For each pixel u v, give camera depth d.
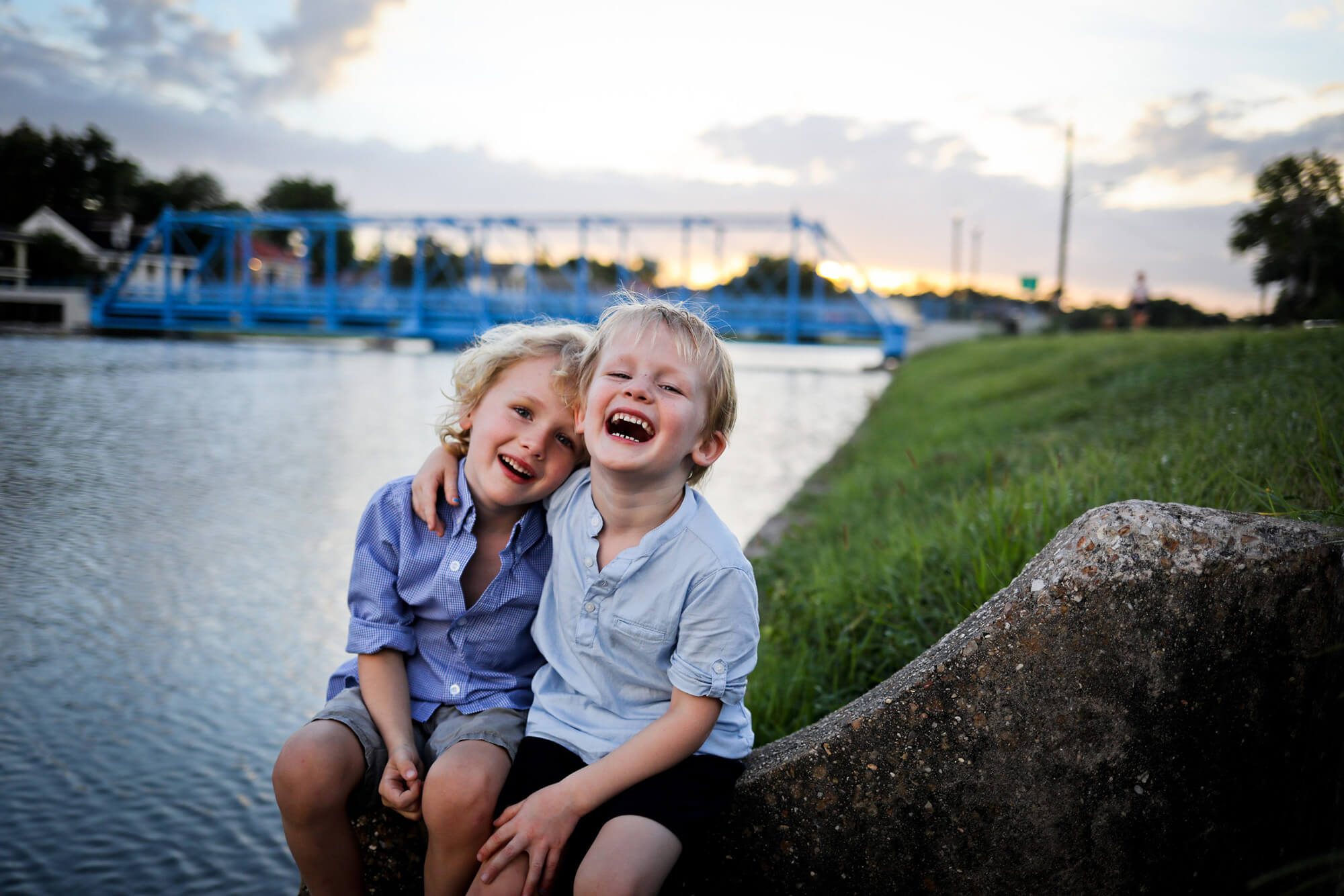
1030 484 3.73
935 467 6.46
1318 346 6.68
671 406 1.67
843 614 3.43
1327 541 1.45
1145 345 12.50
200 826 2.68
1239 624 1.45
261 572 5.27
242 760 3.06
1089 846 1.52
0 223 59.38
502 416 1.86
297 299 40.53
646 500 1.72
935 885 1.60
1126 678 1.48
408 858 1.78
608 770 1.58
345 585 5.04
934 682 1.57
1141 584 1.47
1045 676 1.51
